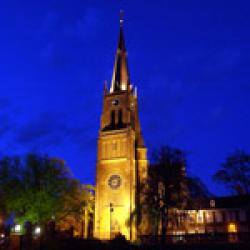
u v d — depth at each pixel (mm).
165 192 59094
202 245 43375
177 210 59156
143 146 85750
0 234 65750
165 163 61219
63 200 64000
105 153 82312
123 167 79125
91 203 85250
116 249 43781
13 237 38531
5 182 61375
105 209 77625
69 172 66000
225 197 80812
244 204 74688
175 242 50250
